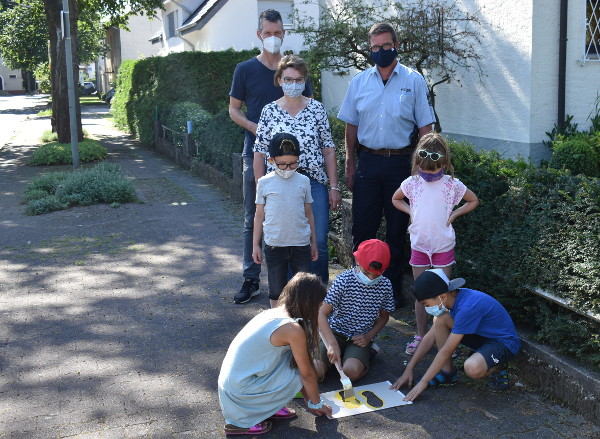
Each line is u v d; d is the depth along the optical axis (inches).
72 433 147.5
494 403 159.3
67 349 193.6
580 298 155.3
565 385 155.0
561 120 292.0
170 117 656.4
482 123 325.4
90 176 418.3
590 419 148.6
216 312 223.5
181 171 567.5
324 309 174.4
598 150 265.4
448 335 166.1
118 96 1034.7
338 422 153.0
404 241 222.8
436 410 157.0
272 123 205.0
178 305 230.4
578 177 171.6
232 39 890.7
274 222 191.5
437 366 161.0
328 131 210.4
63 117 700.7
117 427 150.3
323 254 208.1
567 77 290.7
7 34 1740.9
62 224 357.4
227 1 875.4
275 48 219.8
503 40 303.1
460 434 145.9
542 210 171.3
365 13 390.0
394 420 153.2
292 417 155.5
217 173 469.7
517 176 184.1
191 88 748.6
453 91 348.2
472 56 320.2
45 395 165.5
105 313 223.0
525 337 170.2
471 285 198.4
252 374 145.3
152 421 153.1
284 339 143.7
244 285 235.5
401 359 185.6
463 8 330.6
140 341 199.5
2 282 257.4
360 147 215.3
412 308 222.5
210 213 381.1
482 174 196.1
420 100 203.2
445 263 181.8
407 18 355.6
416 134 208.4
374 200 213.3
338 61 425.7
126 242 317.4
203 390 168.6
